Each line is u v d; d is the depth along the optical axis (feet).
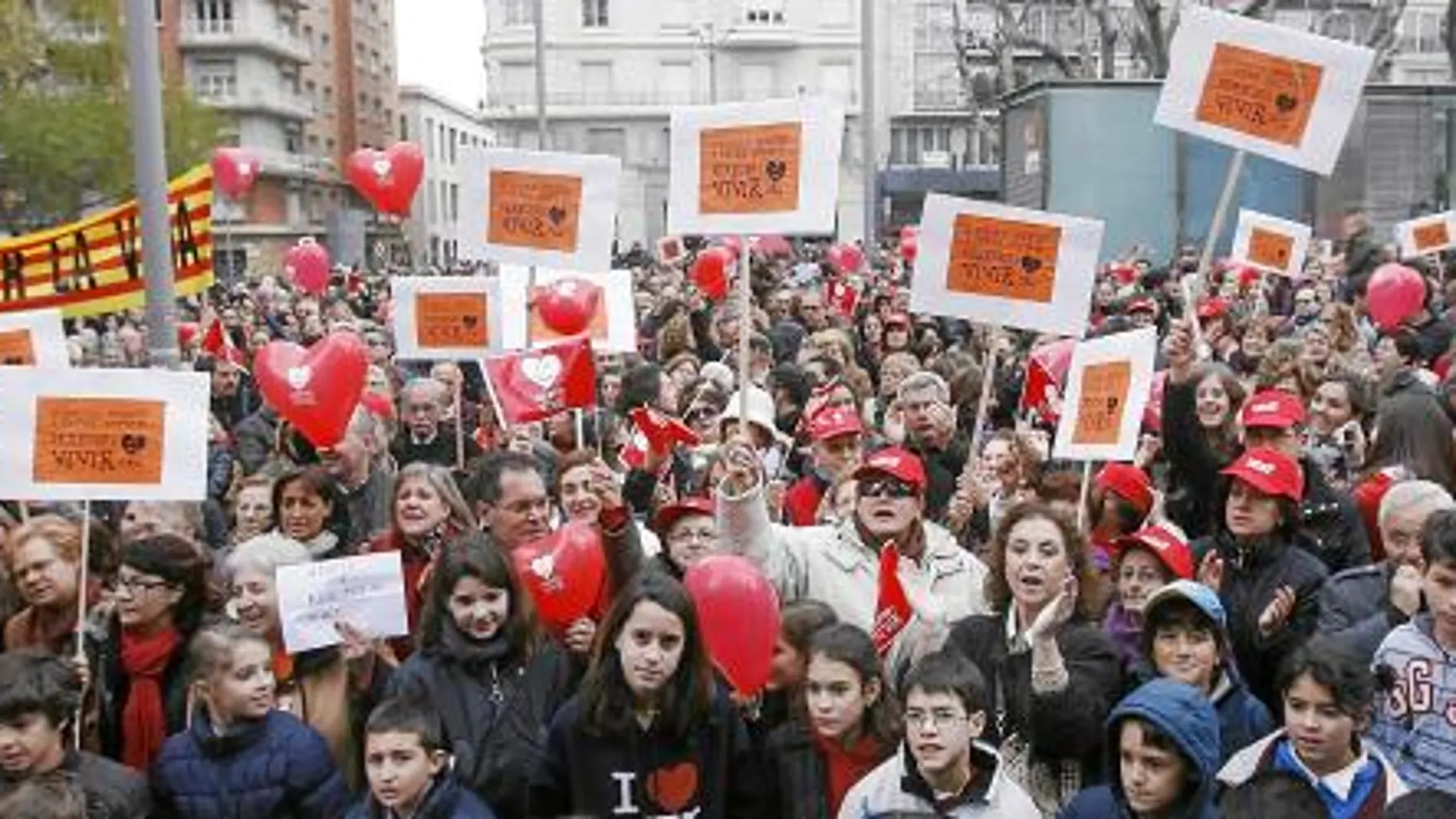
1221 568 17.97
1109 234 72.95
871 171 73.15
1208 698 14.35
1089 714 14.49
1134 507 19.85
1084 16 138.62
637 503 23.30
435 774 13.98
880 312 47.98
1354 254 53.36
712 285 53.36
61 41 125.80
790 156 21.04
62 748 14.33
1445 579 14.25
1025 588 15.60
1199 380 23.45
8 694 13.69
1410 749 14.65
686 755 14.56
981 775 13.53
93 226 31.53
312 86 250.98
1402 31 197.06
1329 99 22.18
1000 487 22.53
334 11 261.65
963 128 204.95
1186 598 14.76
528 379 24.84
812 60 209.97
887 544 16.81
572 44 211.20
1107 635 15.55
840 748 14.71
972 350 41.27
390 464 25.82
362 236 215.92
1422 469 21.79
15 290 31.37
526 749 15.43
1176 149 72.18
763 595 14.88
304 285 56.18
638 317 56.49
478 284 28.76
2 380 17.58
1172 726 12.51
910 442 24.86
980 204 21.47
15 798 12.80
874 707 14.52
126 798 14.46
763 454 25.25
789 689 15.76
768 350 35.45
